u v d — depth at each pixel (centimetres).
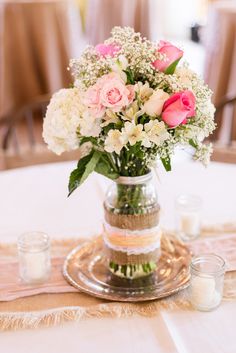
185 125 100
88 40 473
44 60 382
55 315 101
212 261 108
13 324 99
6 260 122
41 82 394
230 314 102
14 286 111
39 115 412
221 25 336
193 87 102
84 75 103
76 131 101
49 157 208
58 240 131
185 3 671
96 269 118
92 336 96
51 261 122
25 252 111
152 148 101
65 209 149
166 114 95
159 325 99
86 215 146
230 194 155
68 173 173
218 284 102
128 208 110
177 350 92
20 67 387
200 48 612
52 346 94
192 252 124
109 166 106
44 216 145
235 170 172
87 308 103
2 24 373
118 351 92
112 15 442
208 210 146
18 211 148
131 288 110
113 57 103
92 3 457
